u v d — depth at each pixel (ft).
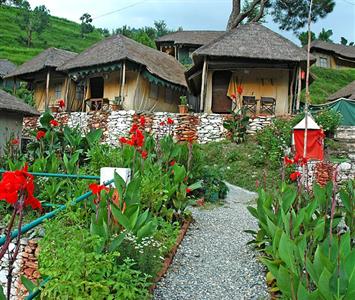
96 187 14.06
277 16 100.12
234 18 91.76
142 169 23.18
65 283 10.28
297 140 38.96
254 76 60.44
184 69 80.33
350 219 16.58
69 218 15.40
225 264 17.87
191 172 30.19
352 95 83.35
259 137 47.16
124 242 13.61
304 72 59.36
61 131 31.32
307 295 9.75
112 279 11.43
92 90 71.20
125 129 55.16
